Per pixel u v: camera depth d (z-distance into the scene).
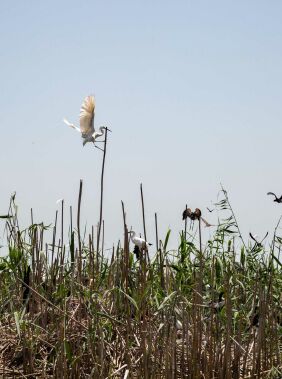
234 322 11.65
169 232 12.31
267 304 11.28
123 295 11.76
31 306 11.90
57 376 10.80
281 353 11.47
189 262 12.45
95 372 10.64
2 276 12.70
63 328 10.95
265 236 12.23
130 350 11.14
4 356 11.61
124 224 11.74
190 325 11.38
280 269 12.43
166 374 10.68
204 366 11.08
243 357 11.27
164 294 11.41
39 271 12.37
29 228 12.55
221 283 11.92
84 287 11.61
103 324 11.06
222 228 12.27
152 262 12.29
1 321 12.26
